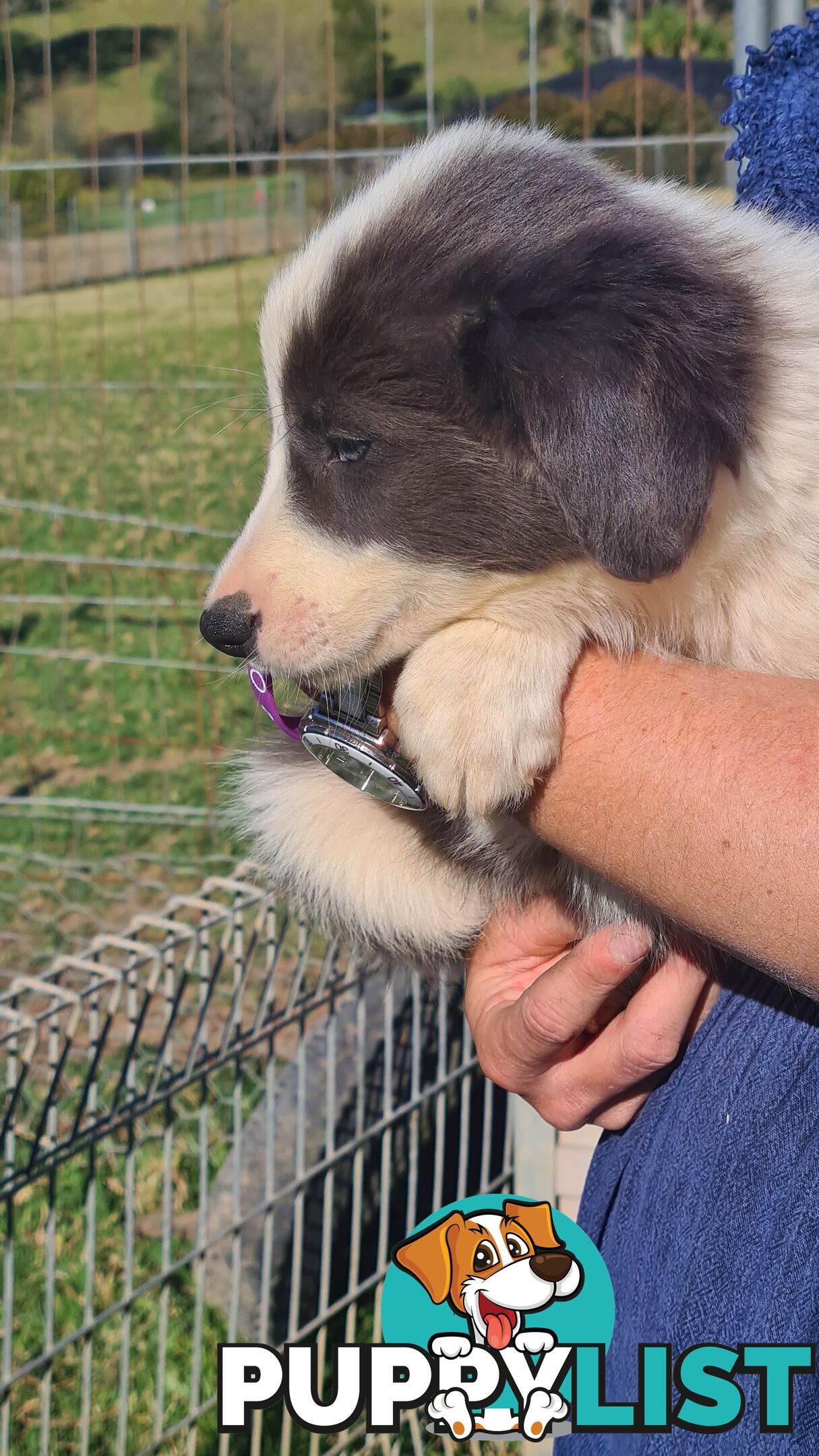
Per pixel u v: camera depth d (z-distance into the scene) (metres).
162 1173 0.88
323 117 2.74
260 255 3.54
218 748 1.60
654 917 0.55
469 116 0.66
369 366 0.56
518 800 0.50
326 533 0.58
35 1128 0.75
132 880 1.38
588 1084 0.54
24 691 1.84
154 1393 0.83
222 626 0.58
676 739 0.47
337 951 0.84
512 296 0.55
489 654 0.53
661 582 0.55
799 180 0.59
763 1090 0.48
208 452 2.90
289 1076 0.89
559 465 0.52
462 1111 0.85
